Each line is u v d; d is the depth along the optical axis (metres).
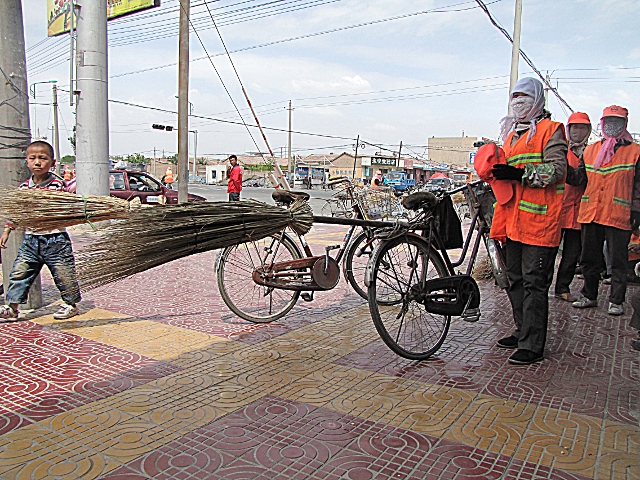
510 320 4.91
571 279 5.62
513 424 2.83
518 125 3.79
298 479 2.29
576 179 3.88
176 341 4.06
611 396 3.21
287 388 3.24
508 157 3.80
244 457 2.46
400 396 3.16
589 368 3.69
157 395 3.10
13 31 4.52
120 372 3.43
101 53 10.20
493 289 6.20
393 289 3.98
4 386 3.17
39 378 3.30
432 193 3.94
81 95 10.14
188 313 4.84
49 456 2.43
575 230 5.42
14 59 4.55
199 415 2.86
